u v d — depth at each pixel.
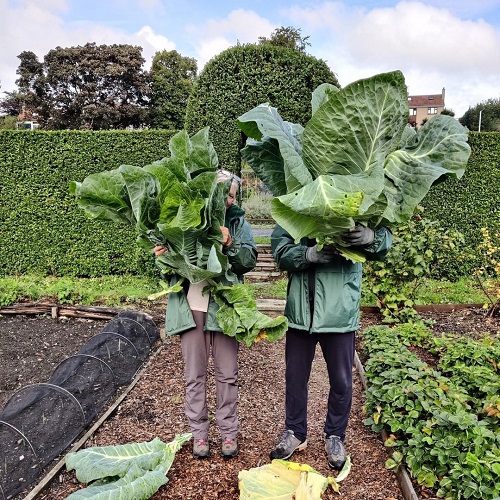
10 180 9.48
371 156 2.58
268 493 2.82
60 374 4.52
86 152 9.42
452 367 4.69
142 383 4.83
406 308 6.62
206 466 3.31
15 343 6.36
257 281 9.38
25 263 9.70
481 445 3.11
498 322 6.90
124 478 2.96
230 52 9.01
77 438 3.79
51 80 37.31
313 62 9.11
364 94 2.46
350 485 3.16
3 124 38.84
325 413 4.18
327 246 2.84
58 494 3.13
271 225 16.41
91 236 9.52
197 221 2.75
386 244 2.94
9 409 3.77
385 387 3.77
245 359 5.51
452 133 2.84
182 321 3.14
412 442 3.20
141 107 37.56
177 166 2.95
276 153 3.05
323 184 2.42
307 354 3.21
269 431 3.87
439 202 9.52
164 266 3.08
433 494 3.02
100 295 7.68
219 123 9.16
